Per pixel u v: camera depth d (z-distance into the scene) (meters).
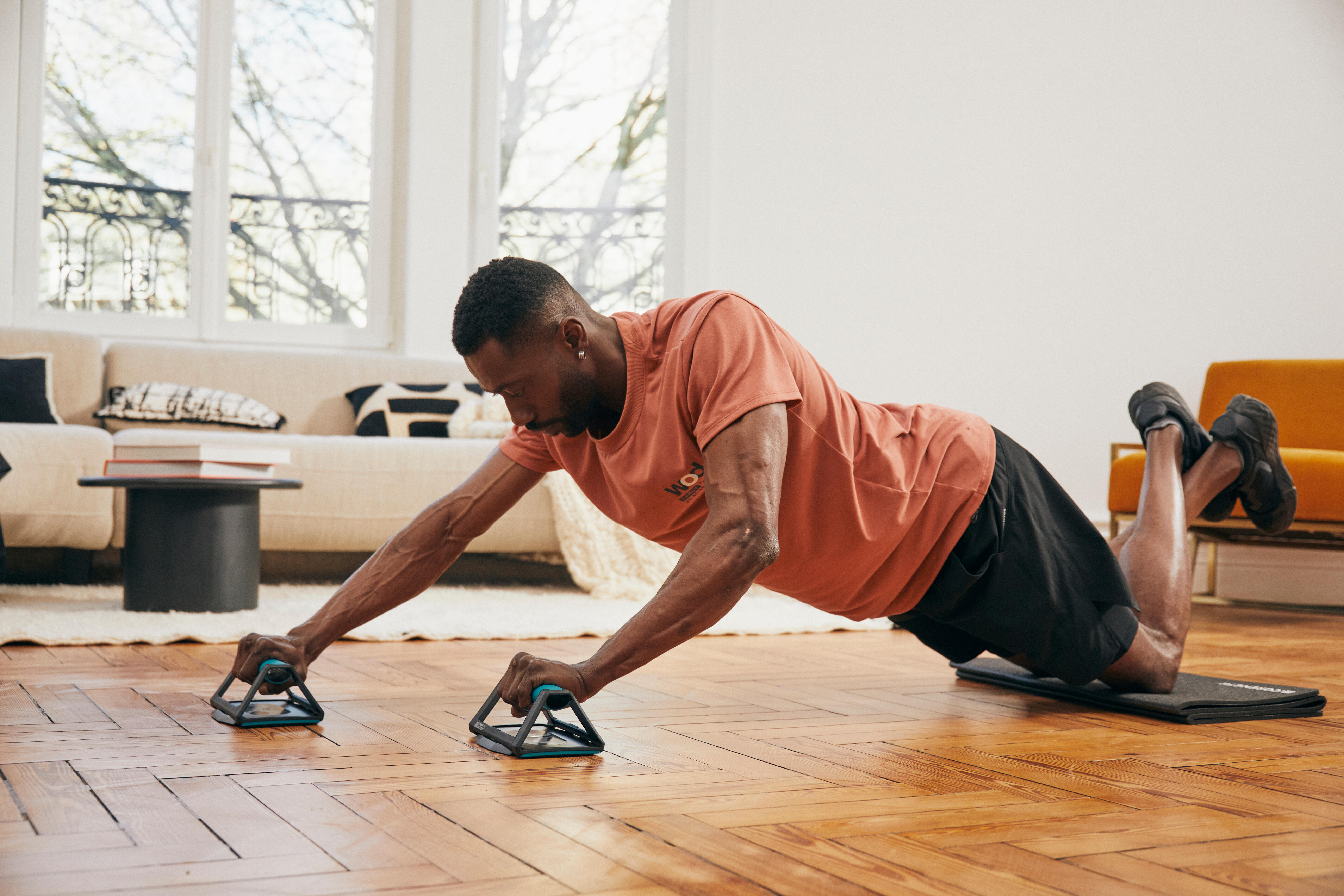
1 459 2.59
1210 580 4.16
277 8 4.29
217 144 4.18
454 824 0.90
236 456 2.45
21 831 0.85
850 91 4.55
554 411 1.14
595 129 4.60
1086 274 4.65
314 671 1.79
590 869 0.79
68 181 4.05
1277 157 4.71
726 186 4.45
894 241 4.57
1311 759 1.27
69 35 4.05
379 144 4.37
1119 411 4.66
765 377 1.12
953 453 1.40
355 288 4.40
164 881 0.74
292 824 0.88
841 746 1.28
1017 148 4.64
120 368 3.64
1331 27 4.73
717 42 4.45
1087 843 0.90
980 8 4.63
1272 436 1.83
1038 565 1.43
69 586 3.01
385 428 3.63
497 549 3.25
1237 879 0.81
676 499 1.23
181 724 1.29
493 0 4.45
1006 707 1.61
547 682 1.14
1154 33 4.69
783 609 2.93
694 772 1.12
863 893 0.76
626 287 4.61
